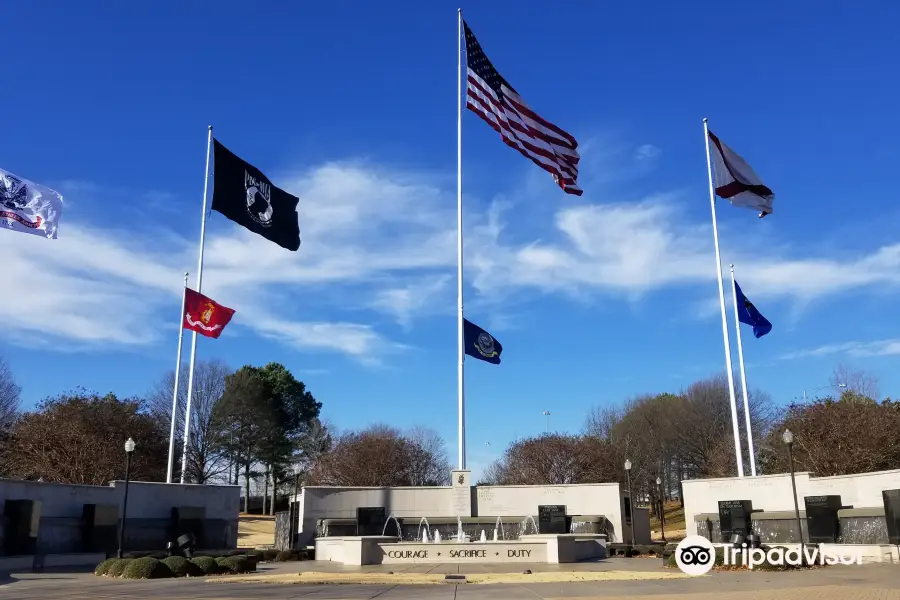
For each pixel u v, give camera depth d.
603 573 21.28
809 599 13.68
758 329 37.41
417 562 26.81
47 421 49.53
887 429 44.00
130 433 54.41
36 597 15.67
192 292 34.03
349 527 34.84
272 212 33.53
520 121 32.50
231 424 74.62
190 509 32.59
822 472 43.75
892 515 24.55
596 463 66.50
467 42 32.59
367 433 74.69
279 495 90.00
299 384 86.62
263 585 18.52
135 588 17.86
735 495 33.47
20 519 25.77
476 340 36.28
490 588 17.28
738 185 35.50
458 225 35.91
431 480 75.06
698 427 77.88
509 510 36.03
